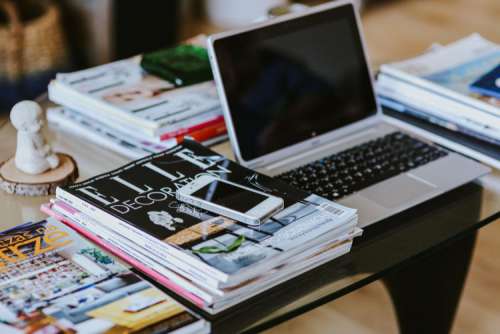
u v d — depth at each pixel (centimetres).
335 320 179
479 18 367
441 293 145
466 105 126
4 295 84
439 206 110
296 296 90
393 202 107
